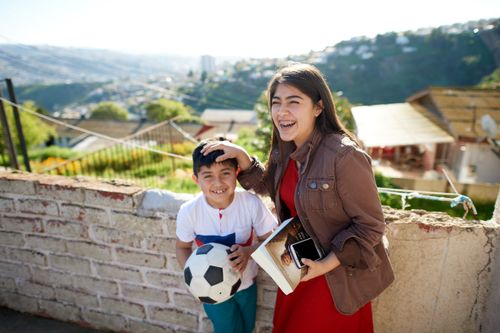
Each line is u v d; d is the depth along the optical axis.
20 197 2.30
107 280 2.29
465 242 1.68
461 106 16.45
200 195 1.65
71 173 9.05
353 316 1.45
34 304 2.58
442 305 1.81
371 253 1.23
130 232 2.09
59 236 2.30
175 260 2.06
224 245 1.60
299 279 1.28
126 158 10.26
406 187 9.35
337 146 1.24
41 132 39.56
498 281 1.65
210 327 2.15
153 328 2.29
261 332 2.07
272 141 1.57
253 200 1.66
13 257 2.50
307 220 1.35
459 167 14.82
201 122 45.47
